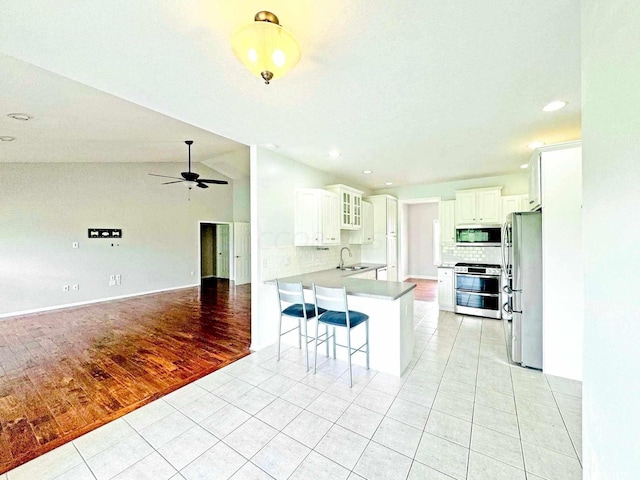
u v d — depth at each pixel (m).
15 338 3.77
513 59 1.68
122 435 1.90
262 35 1.25
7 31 1.36
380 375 2.70
